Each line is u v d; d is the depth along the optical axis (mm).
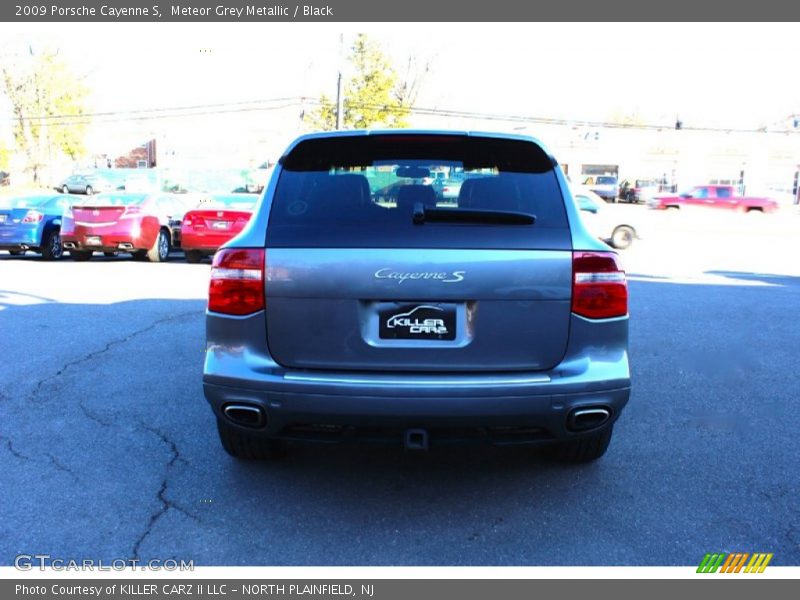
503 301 2834
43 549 2809
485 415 2797
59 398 4672
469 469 3643
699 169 52625
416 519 3086
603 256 2912
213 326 2979
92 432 4066
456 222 2885
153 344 6219
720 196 32938
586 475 3566
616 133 52938
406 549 2840
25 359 5668
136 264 13062
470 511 3166
